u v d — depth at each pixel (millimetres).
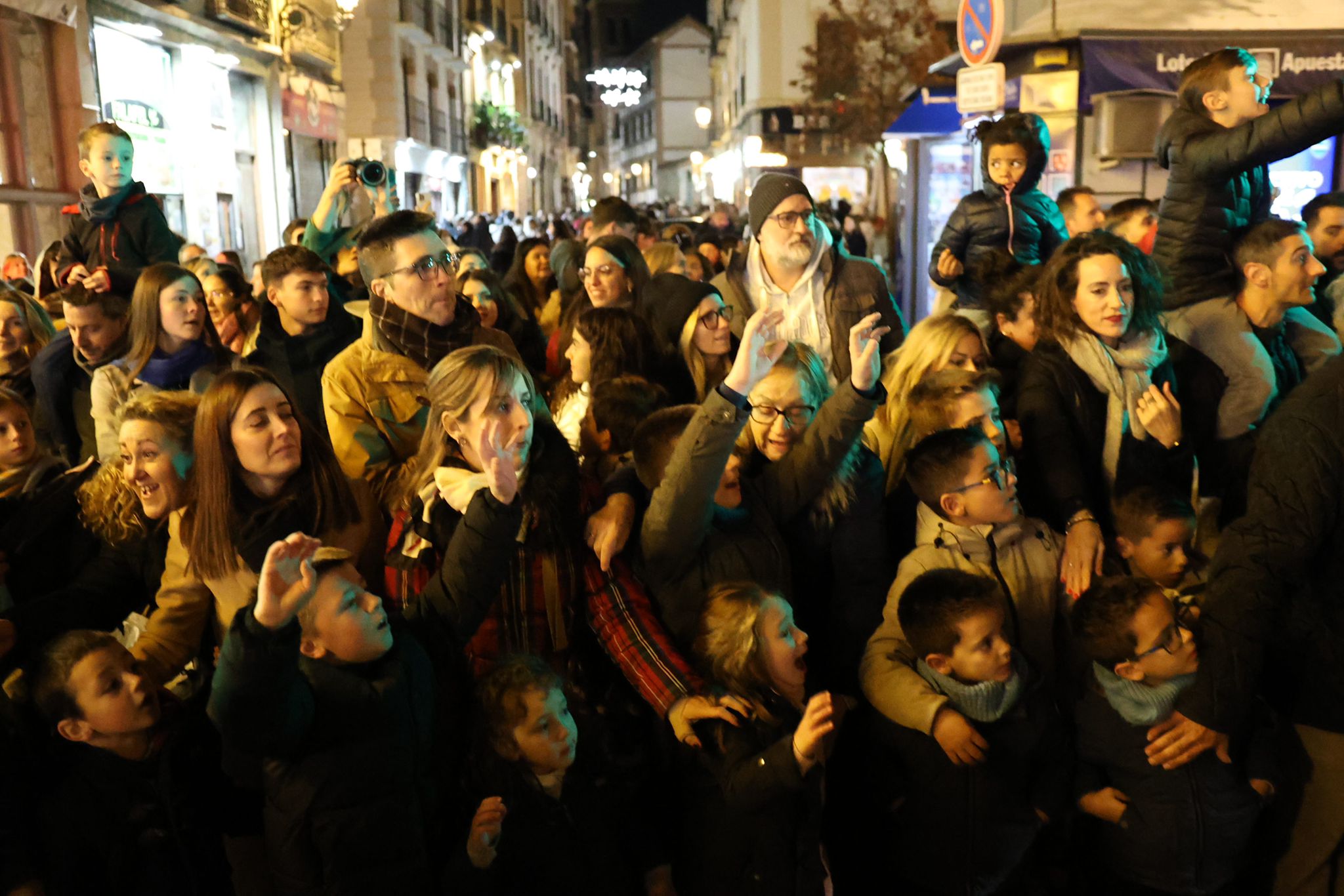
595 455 3111
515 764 2268
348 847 2010
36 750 2273
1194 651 2484
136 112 12766
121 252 5039
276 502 2406
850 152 22766
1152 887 2561
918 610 2502
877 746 2658
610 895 2346
